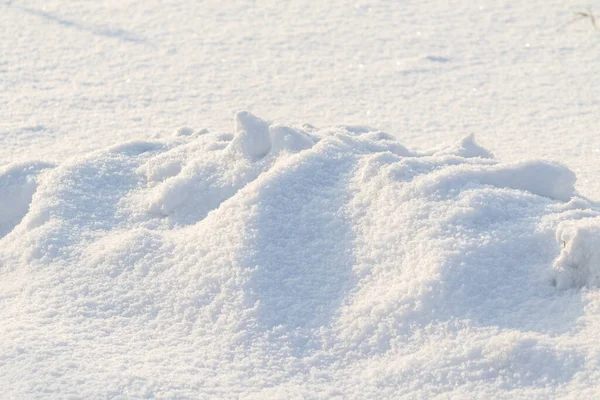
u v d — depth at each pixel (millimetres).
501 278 3432
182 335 3398
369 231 3748
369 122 7242
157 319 3500
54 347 3166
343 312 3432
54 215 4238
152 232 4027
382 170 4004
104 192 4473
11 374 2955
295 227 3854
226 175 4336
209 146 4633
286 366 3211
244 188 4047
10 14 10781
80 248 3986
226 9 11031
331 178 4098
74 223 4203
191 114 7461
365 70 8742
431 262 3455
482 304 3322
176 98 7914
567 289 3375
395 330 3287
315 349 3301
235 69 8820
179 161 4590
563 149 6371
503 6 11008
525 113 7406
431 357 3107
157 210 4297
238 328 3391
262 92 8102
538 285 3412
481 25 10273
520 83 8266
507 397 2896
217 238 3799
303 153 4207
